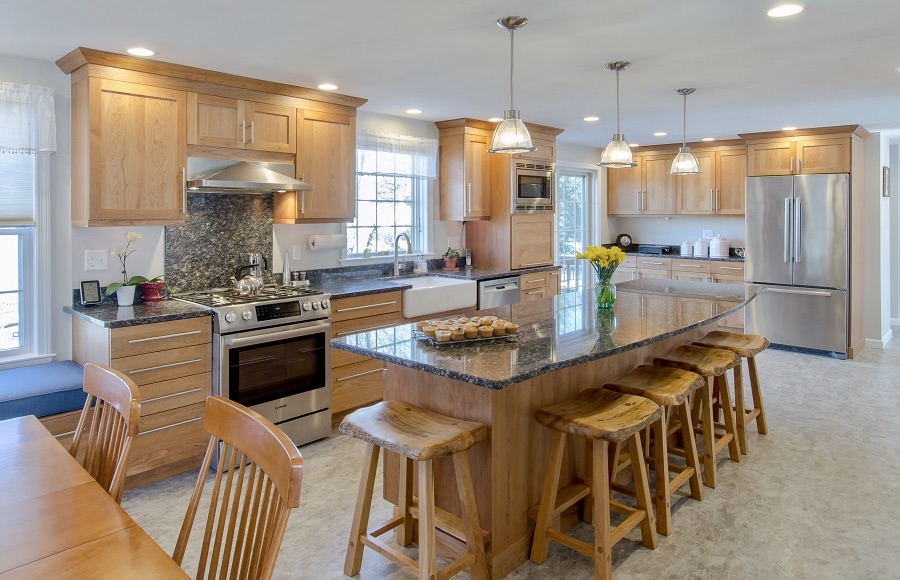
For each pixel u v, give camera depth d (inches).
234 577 49.4
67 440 113.0
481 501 90.4
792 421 161.6
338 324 155.2
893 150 290.7
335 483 124.6
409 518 99.2
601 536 86.5
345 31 109.7
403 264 205.6
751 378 151.2
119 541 45.9
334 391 154.3
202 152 139.3
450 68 136.4
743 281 260.2
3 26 106.3
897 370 212.7
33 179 128.0
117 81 124.7
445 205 215.8
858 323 241.1
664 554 97.4
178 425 125.1
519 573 92.4
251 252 164.1
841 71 141.2
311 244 177.8
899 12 101.5
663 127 228.7
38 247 129.2
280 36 112.6
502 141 109.3
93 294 132.9
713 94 165.8
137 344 118.6
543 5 97.1
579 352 92.0
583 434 85.4
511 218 216.2
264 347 136.6
